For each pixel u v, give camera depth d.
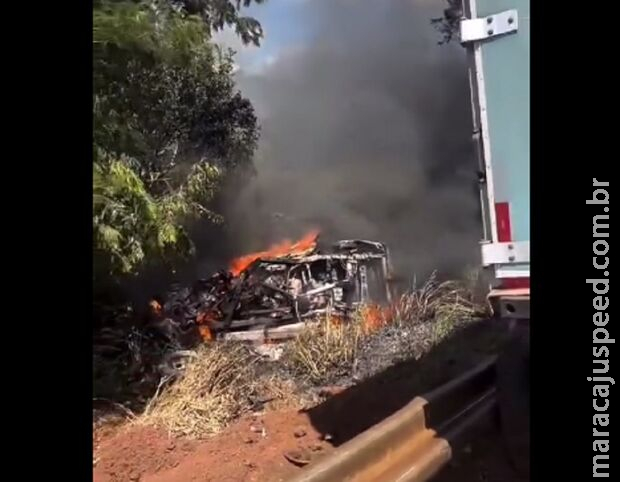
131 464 4.03
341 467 3.21
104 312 6.76
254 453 4.02
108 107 5.93
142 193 5.64
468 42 3.41
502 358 4.03
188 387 5.00
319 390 5.37
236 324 7.68
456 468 3.80
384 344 6.35
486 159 3.38
